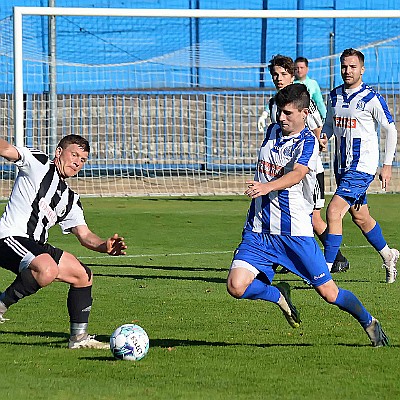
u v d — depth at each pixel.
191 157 69.00
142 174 64.00
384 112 25.42
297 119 16.72
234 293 16.53
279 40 74.31
